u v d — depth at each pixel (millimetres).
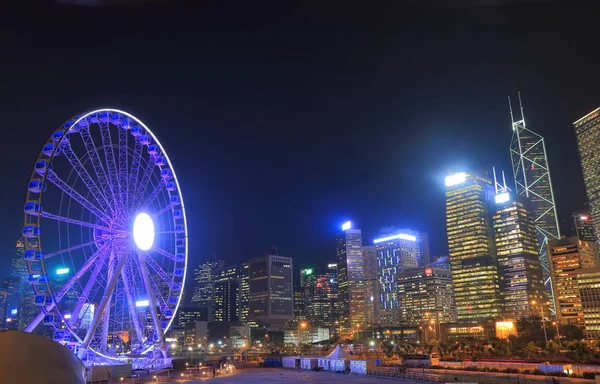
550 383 99750
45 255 100438
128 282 116500
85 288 105312
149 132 128125
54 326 101188
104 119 117438
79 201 105562
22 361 34781
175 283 128125
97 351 111625
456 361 158625
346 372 145750
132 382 110188
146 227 115938
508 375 108500
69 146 106812
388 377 124000
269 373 148875
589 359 141375
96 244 107688
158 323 119375
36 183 100188
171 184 132250
